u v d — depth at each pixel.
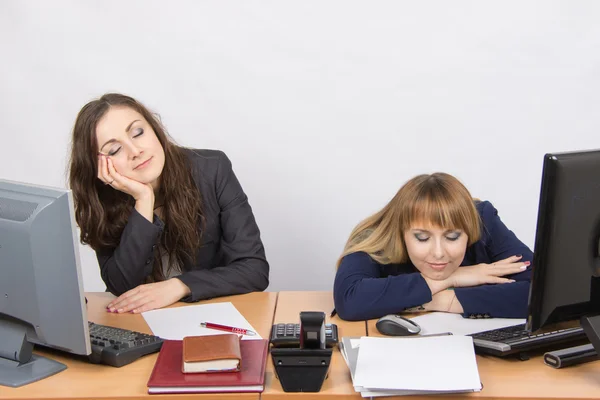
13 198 1.51
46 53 3.30
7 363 1.57
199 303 1.99
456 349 1.50
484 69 3.29
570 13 3.22
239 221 2.20
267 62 3.30
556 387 1.41
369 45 3.28
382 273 2.00
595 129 3.32
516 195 3.40
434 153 3.37
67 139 3.37
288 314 1.88
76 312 1.49
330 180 3.41
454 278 1.87
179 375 1.44
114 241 2.13
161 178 2.12
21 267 1.50
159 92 3.33
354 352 1.55
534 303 1.46
